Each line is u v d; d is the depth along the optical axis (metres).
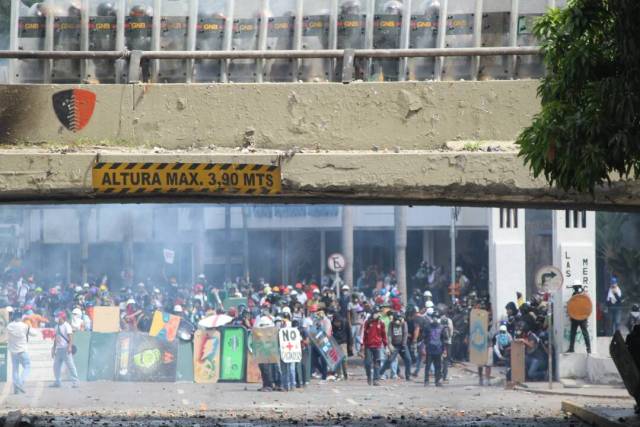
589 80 37.38
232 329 88.31
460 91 46.25
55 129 47.16
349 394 77.44
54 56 48.31
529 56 48.53
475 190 45.19
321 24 49.28
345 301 108.06
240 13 49.94
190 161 45.53
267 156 45.50
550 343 78.31
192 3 49.66
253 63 49.12
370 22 49.22
